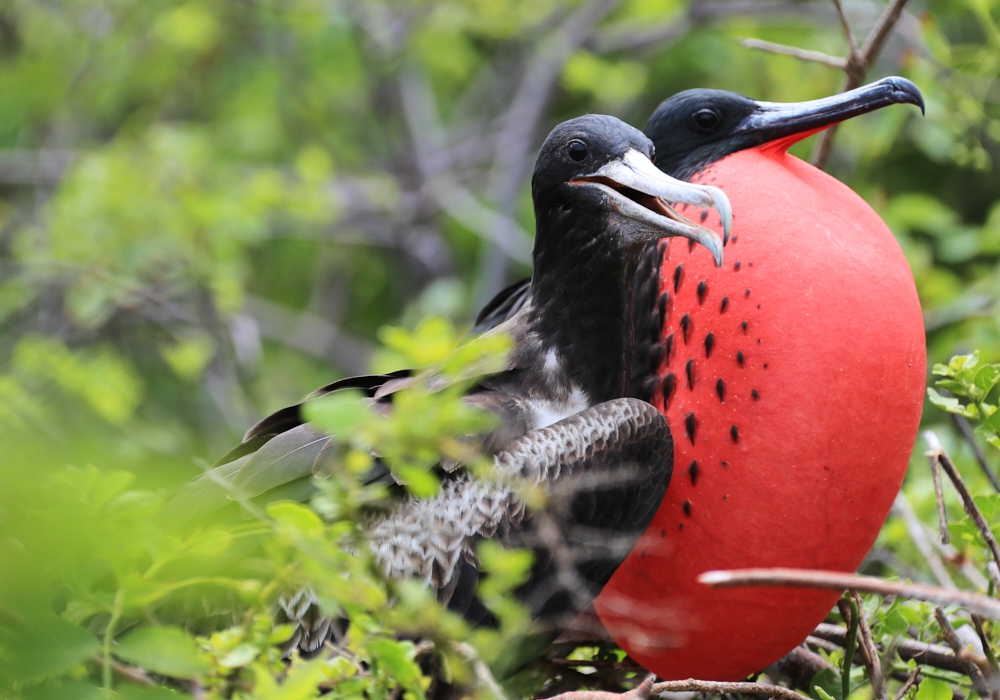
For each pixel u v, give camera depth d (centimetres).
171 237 1398
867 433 748
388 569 766
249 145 1852
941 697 728
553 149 838
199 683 575
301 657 775
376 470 778
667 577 794
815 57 962
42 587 555
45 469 605
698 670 812
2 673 550
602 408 791
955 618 826
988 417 800
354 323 1900
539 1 1839
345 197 1780
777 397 749
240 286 1470
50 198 1645
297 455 793
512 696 861
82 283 1388
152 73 1809
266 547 581
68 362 1224
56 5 1739
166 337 1527
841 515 757
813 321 747
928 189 1573
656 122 880
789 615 774
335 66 1836
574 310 841
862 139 1416
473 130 1916
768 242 767
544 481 774
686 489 781
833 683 820
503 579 644
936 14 1423
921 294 1289
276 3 1780
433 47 1827
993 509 814
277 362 1723
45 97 1730
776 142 841
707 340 774
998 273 1218
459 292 1590
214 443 1462
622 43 1822
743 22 1723
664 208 812
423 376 689
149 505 605
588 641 895
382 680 601
